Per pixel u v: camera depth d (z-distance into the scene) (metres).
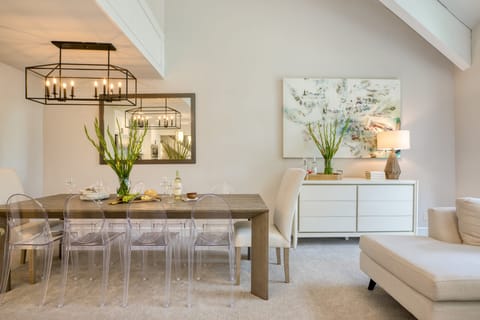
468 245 2.08
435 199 3.89
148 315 1.93
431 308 1.54
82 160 3.80
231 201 2.60
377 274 2.10
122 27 2.44
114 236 2.44
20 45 2.73
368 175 3.59
